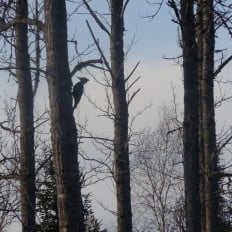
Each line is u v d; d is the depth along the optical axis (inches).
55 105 669.9
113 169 997.2
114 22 1002.1
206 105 967.6
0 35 884.6
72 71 688.4
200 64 965.2
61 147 664.4
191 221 746.8
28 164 936.9
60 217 662.5
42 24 700.7
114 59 1000.2
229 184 960.3
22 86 950.4
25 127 948.6
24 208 928.9
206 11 833.5
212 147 965.2
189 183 751.7
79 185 669.3
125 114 999.0
